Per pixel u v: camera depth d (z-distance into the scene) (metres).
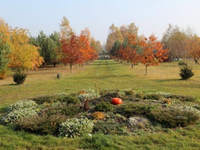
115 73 28.47
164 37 67.25
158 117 6.15
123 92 10.71
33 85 18.23
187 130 5.57
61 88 16.09
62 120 5.89
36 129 5.41
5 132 5.43
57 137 5.10
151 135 5.13
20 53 29.30
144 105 7.45
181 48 54.38
